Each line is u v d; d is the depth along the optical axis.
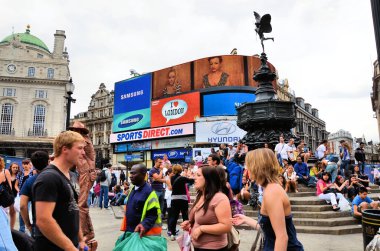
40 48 60.00
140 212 3.80
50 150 52.03
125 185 14.38
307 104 66.62
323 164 11.04
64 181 2.33
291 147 11.21
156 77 43.59
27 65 55.22
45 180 2.19
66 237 2.16
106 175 13.30
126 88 47.09
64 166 2.47
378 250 3.42
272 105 12.38
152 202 3.75
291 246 2.31
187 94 39.03
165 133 40.16
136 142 44.44
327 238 6.47
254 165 2.51
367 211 4.38
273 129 12.64
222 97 36.62
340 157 12.50
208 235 2.91
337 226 7.27
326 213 7.72
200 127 35.47
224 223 2.82
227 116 34.62
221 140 34.06
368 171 19.64
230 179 7.36
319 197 8.53
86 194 4.48
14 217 5.00
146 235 3.65
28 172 6.89
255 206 8.48
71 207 2.35
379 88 36.25
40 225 2.09
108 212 11.82
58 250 2.23
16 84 54.22
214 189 3.01
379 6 3.58
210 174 3.04
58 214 2.25
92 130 69.56
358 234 6.92
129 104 46.12
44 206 2.12
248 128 13.11
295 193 9.38
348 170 11.66
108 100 67.62
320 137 70.25
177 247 5.95
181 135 38.41
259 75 13.44
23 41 58.66
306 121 62.66
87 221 4.45
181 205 6.78
